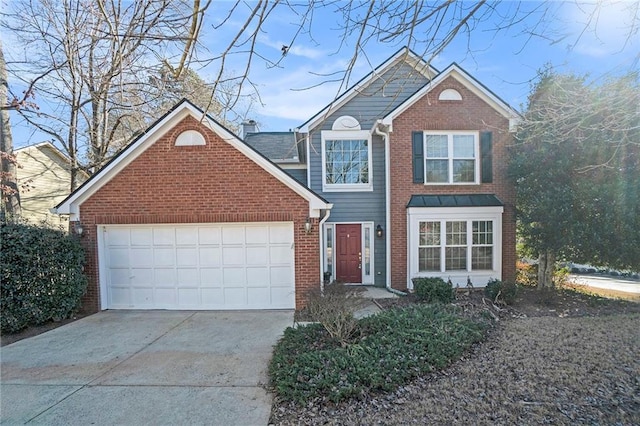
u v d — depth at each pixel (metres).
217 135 8.32
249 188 8.31
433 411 3.71
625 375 4.47
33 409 4.02
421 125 10.61
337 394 3.91
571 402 3.85
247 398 4.18
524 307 8.73
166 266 8.55
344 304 6.14
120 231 8.53
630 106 4.81
